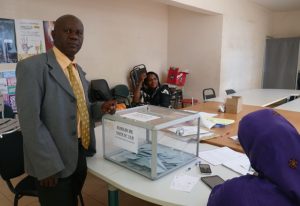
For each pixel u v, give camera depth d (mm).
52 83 1214
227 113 2840
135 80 4824
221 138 1923
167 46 5809
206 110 3018
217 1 4684
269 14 6879
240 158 1534
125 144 1385
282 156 713
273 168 718
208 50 5211
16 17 3301
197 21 5258
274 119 792
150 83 4477
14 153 1687
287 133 737
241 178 829
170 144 1721
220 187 876
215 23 5023
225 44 5137
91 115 1530
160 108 1635
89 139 1460
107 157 1526
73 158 1285
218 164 1469
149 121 1309
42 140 1159
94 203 2268
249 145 802
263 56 6961
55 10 3686
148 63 5379
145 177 1312
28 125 1150
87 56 4203
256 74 6723
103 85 4246
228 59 5324
